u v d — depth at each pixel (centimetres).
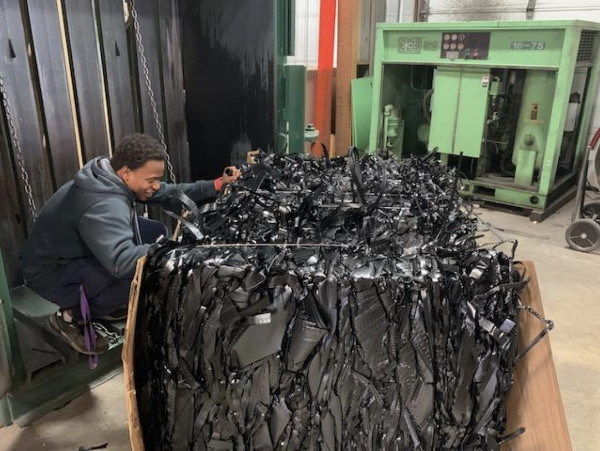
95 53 232
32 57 211
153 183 160
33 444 162
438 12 468
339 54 436
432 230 130
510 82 359
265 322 103
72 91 229
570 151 409
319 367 105
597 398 189
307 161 182
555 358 213
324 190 151
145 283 110
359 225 130
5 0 198
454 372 105
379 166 178
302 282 104
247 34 252
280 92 261
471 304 105
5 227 213
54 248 158
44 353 174
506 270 112
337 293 103
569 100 364
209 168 289
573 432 173
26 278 166
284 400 107
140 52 236
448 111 371
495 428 111
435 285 103
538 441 103
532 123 353
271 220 131
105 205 149
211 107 276
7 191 211
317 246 114
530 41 322
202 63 271
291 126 278
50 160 225
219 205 141
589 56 370
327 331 104
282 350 105
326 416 106
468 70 353
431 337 103
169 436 113
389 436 108
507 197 374
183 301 107
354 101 432
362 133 448
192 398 110
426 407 106
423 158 189
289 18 251
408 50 373
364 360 104
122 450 159
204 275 106
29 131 215
